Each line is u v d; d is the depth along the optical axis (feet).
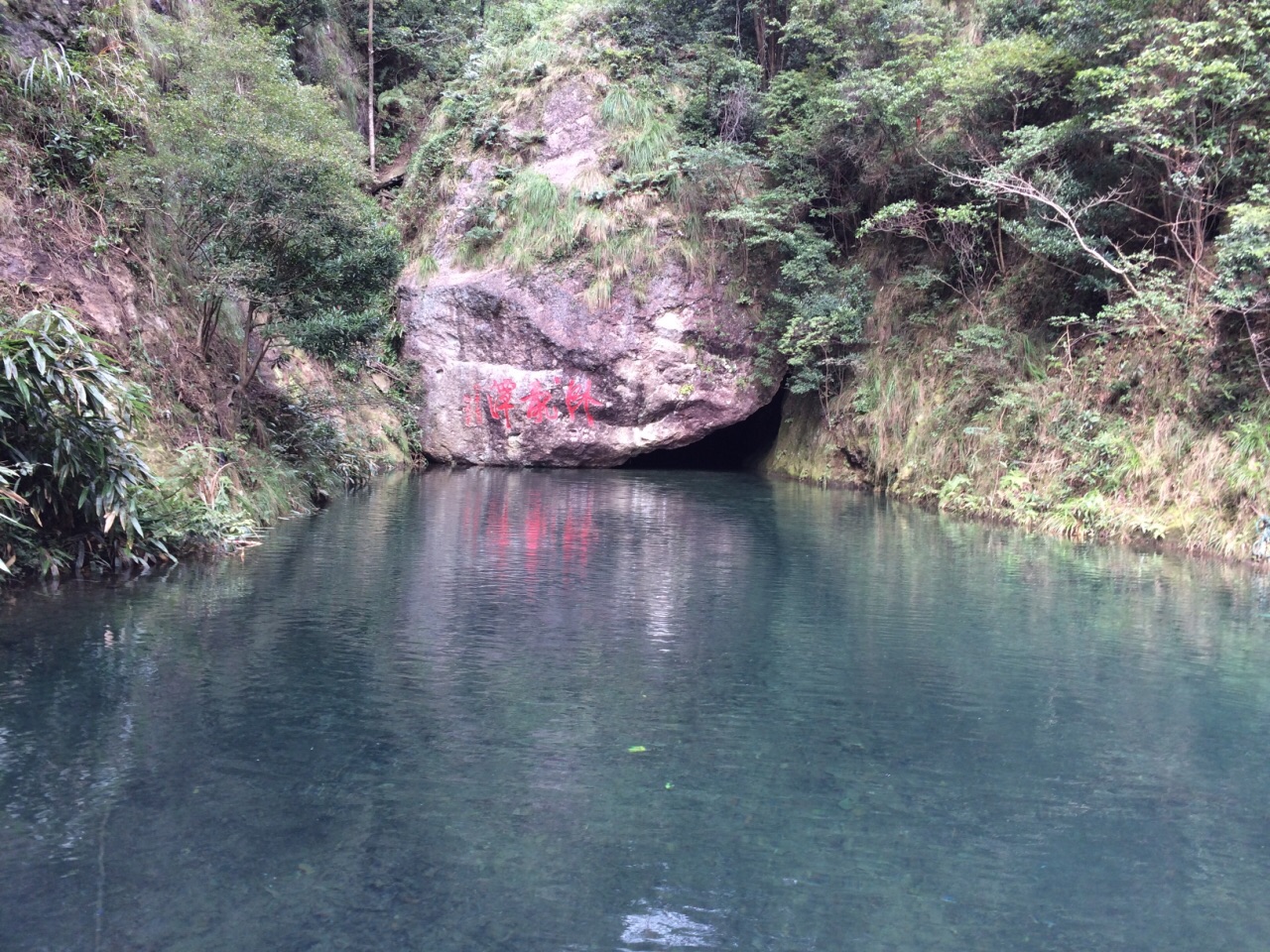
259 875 7.49
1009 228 33.37
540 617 16.26
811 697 12.25
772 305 48.24
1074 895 7.50
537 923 6.88
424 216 54.03
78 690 11.74
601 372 48.70
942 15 41.81
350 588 18.17
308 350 30.76
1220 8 26.11
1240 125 26.66
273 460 30.17
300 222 27.30
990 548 24.70
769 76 50.16
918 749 10.53
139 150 26.50
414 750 10.14
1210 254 28.09
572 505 33.01
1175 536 25.35
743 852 8.09
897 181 41.34
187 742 10.15
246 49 31.68
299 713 11.13
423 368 50.65
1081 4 29.81
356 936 6.65
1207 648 14.93
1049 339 34.45
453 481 41.45
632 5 53.83
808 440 46.47
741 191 48.14
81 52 26.71
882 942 6.75
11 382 16.46
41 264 22.50
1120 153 29.78
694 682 12.78
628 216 48.93
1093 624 16.46
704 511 31.86
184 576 18.88
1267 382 25.13
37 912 6.87
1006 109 36.37
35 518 17.93
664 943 6.65
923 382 38.96
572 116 51.60
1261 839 8.55
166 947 6.46
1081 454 29.14
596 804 8.94
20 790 8.87
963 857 8.11
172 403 25.66
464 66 59.41
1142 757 10.41
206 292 27.09
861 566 21.77
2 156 22.53
